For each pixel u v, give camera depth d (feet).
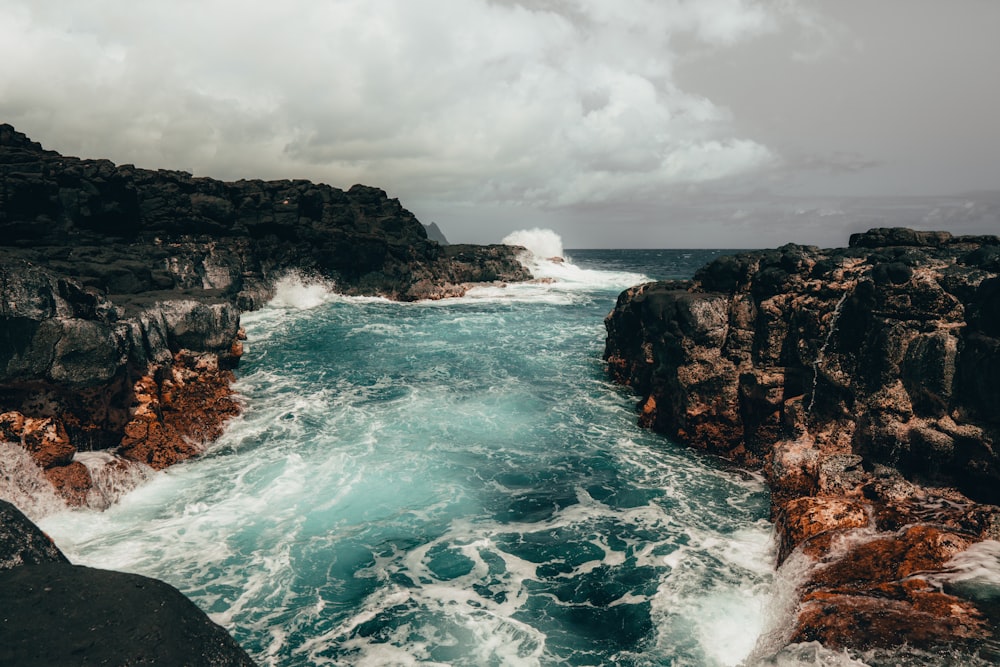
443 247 186.09
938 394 35.83
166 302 59.16
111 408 47.75
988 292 33.86
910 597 25.34
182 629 10.49
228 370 70.18
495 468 49.88
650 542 38.58
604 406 64.85
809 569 29.76
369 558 36.78
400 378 74.64
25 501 39.19
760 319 51.26
